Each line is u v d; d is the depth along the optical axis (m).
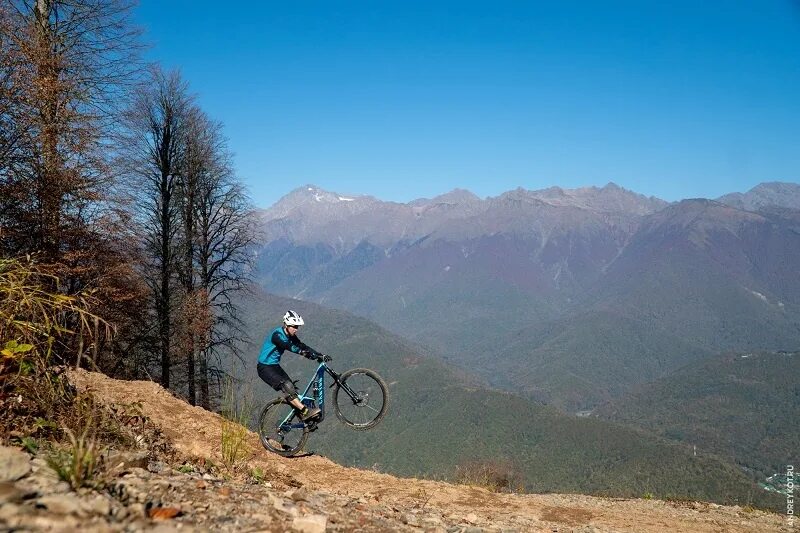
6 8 14.66
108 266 17.03
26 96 14.13
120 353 19.47
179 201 25.67
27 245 14.95
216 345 25.78
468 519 6.51
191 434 9.00
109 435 6.20
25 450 4.56
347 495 7.49
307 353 9.27
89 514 3.28
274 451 9.18
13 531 2.88
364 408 9.11
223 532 3.61
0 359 5.61
